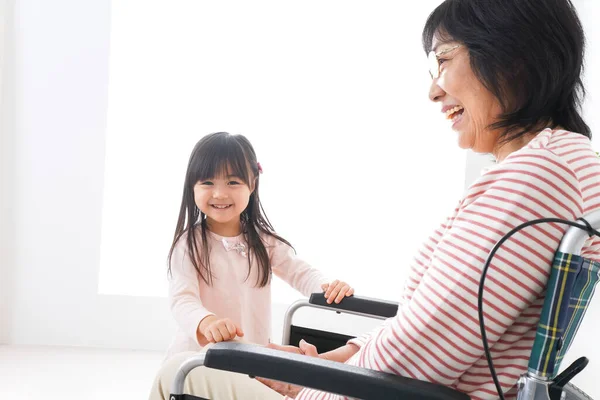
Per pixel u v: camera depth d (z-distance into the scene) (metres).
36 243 2.42
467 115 0.80
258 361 0.71
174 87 2.70
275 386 1.07
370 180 2.79
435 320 0.68
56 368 2.21
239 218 1.58
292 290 2.82
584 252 0.71
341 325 2.63
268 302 1.55
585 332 2.18
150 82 2.69
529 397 0.63
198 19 2.66
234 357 0.73
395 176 2.77
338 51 2.71
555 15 0.73
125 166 2.72
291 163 2.81
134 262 2.76
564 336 0.65
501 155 0.81
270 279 1.56
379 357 0.73
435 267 0.70
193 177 1.48
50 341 2.46
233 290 1.49
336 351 1.05
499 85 0.75
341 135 2.78
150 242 2.76
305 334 1.28
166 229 2.76
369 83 2.73
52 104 2.37
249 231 1.55
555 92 0.75
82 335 2.47
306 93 2.75
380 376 0.68
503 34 0.74
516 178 0.67
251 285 1.52
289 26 2.70
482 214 0.68
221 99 2.74
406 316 0.71
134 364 2.32
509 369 0.70
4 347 2.40
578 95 0.79
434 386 0.66
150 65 2.67
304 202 2.83
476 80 0.77
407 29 2.67
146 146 2.72
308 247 2.83
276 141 2.79
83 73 2.37
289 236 2.84
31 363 2.24
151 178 2.74
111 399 1.96
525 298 0.66
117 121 2.67
